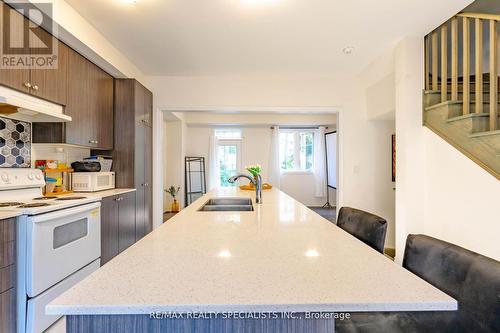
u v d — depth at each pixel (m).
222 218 1.66
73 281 2.20
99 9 2.37
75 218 2.21
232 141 7.62
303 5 2.32
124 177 3.48
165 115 5.91
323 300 0.64
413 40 2.92
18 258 1.78
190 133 7.50
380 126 4.23
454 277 0.94
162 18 2.52
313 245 1.09
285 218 1.66
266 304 0.63
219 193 3.26
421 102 2.91
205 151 7.51
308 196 7.70
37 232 1.82
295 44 3.07
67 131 2.60
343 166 4.22
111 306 0.62
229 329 0.74
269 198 2.75
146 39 2.94
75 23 2.41
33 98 2.25
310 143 7.82
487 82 3.22
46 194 2.70
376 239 1.30
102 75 3.22
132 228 3.40
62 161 3.00
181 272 0.81
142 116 3.75
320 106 4.22
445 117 2.62
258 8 2.36
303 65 3.70
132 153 3.48
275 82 4.23
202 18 2.52
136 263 0.88
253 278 0.76
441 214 2.66
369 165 4.23
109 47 3.02
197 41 2.99
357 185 4.23
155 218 4.17
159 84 4.17
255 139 7.62
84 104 2.86
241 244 1.10
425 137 2.88
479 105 2.40
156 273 0.80
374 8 2.37
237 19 2.54
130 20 2.55
